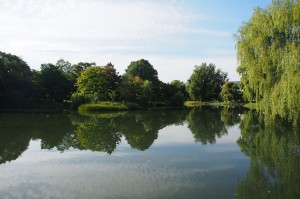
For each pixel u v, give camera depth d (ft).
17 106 224.94
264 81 95.50
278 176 56.54
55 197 46.11
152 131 114.21
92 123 138.62
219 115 185.68
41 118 158.61
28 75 256.52
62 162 67.26
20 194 47.50
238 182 52.85
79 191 48.65
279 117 109.70
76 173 58.70
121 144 87.76
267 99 95.30
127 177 55.72
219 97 373.20
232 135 103.60
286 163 65.67
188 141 92.73
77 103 231.91
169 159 69.56
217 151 78.02
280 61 89.51
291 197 46.14
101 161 67.92
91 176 56.59
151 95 288.71
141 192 47.96
